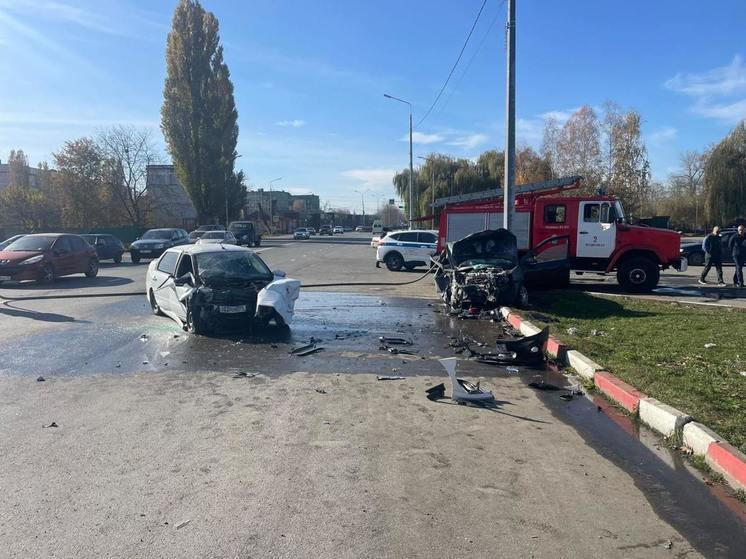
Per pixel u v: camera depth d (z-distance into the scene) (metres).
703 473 4.38
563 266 14.27
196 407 5.86
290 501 3.83
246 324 10.19
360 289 16.83
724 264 26.75
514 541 3.38
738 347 7.97
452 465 4.46
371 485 4.09
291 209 148.62
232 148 57.47
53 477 4.18
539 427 5.38
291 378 7.01
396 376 7.14
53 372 7.24
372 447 4.81
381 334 9.93
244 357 8.11
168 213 56.84
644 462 4.58
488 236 13.45
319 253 36.56
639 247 15.47
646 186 49.03
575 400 6.27
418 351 8.62
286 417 5.55
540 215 16.25
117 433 5.09
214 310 9.62
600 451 4.80
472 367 7.73
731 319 10.31
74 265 19.06
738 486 4.08
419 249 23.22
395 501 3.85
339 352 8.48
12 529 3.46
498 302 12.01
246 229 46.81
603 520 3.65
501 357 8.13
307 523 3.55
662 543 3.39
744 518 3.69
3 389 6.48
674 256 15.38
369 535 3.42
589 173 47.94
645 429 5.35
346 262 28.30
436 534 3.44
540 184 17.77
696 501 3.92
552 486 4.12
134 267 25.75
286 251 39.16
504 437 5.10
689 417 5.02
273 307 9.43
